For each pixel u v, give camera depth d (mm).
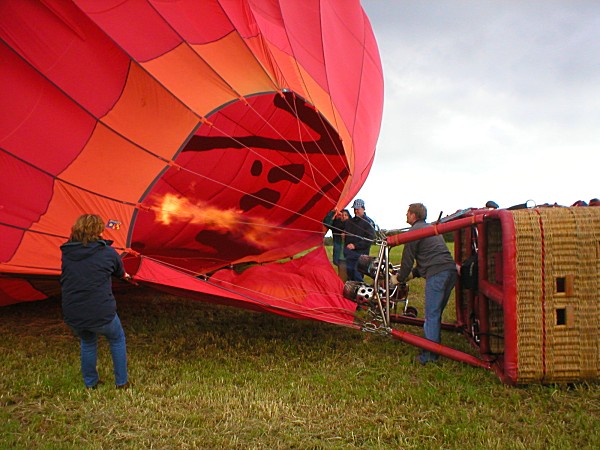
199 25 6297
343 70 8336
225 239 9023
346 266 7922
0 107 5387
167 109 5785
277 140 9102
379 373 4629
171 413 3764
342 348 5402
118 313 6750
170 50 5957
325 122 7355
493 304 4852
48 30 5586
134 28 5828
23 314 6691
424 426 3590
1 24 5461
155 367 4832
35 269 5094
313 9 8039
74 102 5562
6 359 4902
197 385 4344
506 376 4250
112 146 5629
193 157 9305
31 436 3438
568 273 4180
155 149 5688
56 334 5883
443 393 4191
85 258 4020
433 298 5051
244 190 9695
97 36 5688
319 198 9305
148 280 5031
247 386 4367
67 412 3799
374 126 8930
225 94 6062
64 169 5438
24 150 5359
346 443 3418
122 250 5254
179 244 8914
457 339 5723
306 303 6359
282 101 8219
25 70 5496
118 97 5711
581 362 4195
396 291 5613
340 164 8547
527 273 4168
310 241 8703
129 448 3309
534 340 4180
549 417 3734
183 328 6145
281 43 7078
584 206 4500
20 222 5188
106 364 4789
